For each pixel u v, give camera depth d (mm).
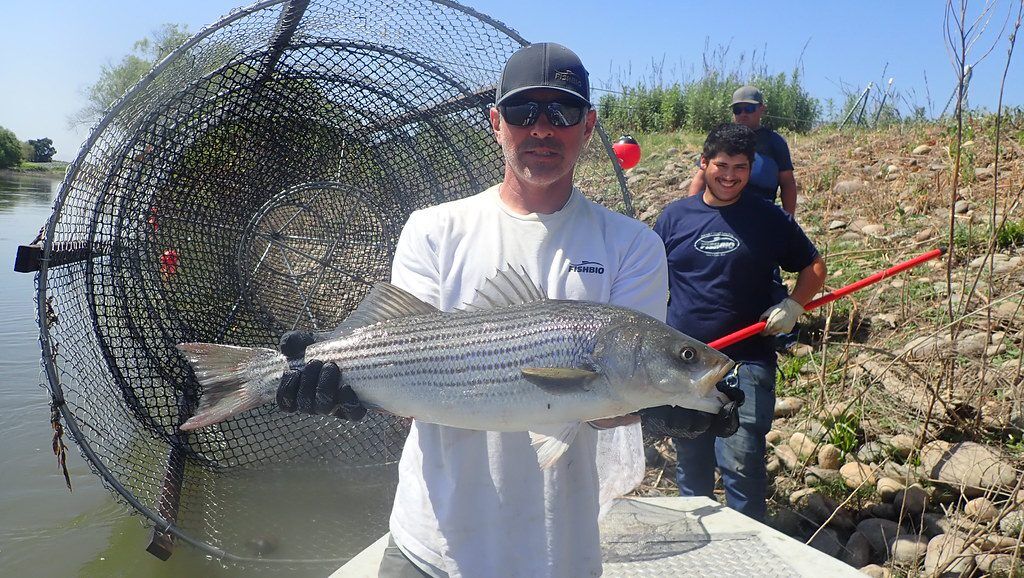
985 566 1843
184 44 2146
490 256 1277
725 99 8750
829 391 2744
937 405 2471
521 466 1236
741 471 2121
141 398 2443
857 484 2285
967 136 5031
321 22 2447
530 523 1234
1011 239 3398
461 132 2611
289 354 1325
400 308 1275
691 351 1183
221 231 2598
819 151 6020
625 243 1308
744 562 1697
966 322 2838
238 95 2518
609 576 1661
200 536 2307
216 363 1359
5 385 3590
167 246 2496
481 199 1330
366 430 2623
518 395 1188
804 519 2244
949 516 2061
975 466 2162
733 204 2309
